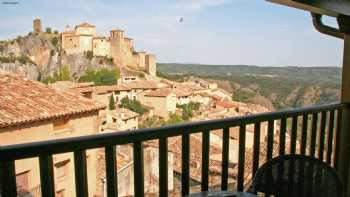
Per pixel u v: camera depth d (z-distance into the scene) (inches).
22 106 375.2
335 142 101.7
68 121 417.1
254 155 75.4
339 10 80.3
